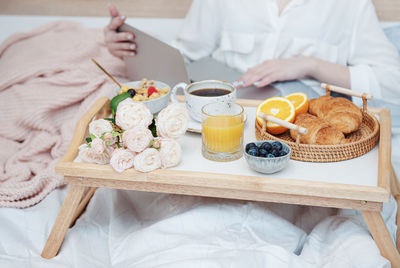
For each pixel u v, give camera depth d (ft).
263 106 3.01
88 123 3.21
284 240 2.95
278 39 5.14
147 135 2.56
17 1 6.93
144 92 3.36
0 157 4.08
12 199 3.54
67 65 4.87
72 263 2.88
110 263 2.91
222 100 3.03
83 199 3.66
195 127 3.15
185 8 6.47
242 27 5.30
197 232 2.98
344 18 5.09
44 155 4.16
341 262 2.57
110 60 5.08
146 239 2.91
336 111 2.93
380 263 2.48
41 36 6.01
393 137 4.20
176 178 2.57
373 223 2.58
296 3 4.99
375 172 2.58
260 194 2.58
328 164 2.69
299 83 4.67
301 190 2.45
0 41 6.80
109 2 6.68
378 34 5.01
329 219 3.07
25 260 2.91
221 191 2.62
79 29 6.33
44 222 3.30
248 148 2.59
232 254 2.65
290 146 2.72
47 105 4.27
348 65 5.29
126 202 3.55
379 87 4.56
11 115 4.41
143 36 4.28
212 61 5.40
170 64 4.21
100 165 2.71
